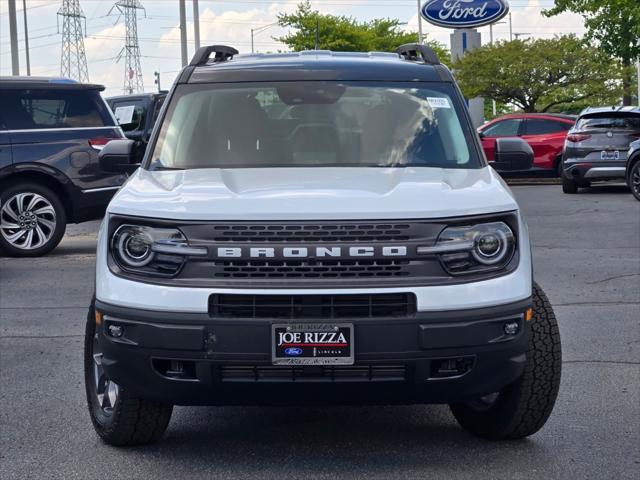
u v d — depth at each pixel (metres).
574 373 6.70
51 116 12.58
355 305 4.50
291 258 4.50
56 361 7.23
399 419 5.78
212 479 4.78
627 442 5.28
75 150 12.60
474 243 4.63
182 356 4.53
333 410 5.97
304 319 4.46
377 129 5.80
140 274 4.66
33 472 4.90
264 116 5.87
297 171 5.36
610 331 7.99
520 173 25.33
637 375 6.64
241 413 5.92
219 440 5.39
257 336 4.47
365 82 6.11
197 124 5.85
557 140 25.03
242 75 6.14
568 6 29.14
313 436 5.45
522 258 4.75
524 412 5.07
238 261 4.54
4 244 12.52
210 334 4.49
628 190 22.25
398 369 4.55
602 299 9.39
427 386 4.59
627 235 14.23
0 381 6.68
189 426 5.66
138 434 5.16
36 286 10.47
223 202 4.68
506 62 41.81
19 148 12.36
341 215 4.54
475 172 5.42
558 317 8.56
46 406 6.07
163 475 4.84
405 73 6.21
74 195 12.60
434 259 4.57
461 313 4.53
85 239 14.81
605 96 42.47
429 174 5.25
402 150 5.67
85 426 5.66
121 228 4.73
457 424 5.66
